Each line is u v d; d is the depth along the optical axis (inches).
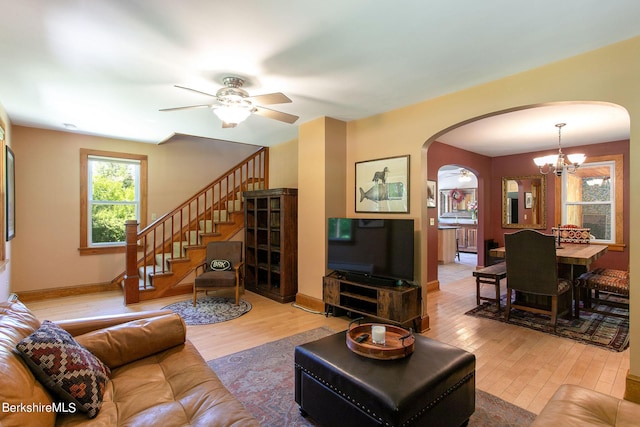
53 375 53.9
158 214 221.8
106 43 88.0
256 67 102.7
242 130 185.8
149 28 80.7
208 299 182.7
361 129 161.2
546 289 138.3
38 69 103.9
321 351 77.1
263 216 197.9
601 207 220.1
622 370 103.4
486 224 264.7
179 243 213.9
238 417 52.9
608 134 191.8
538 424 54.3
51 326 64.5
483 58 97.4
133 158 213.0
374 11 74.2
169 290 188.2
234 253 191.9
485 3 71.4
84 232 196.4
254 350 116.1
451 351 76.7
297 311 161.2
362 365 69.9
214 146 245.1
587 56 93.4
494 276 164.4
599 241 219.1
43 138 183.5
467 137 200.8
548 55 95.3
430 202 205.8
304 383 77.8
